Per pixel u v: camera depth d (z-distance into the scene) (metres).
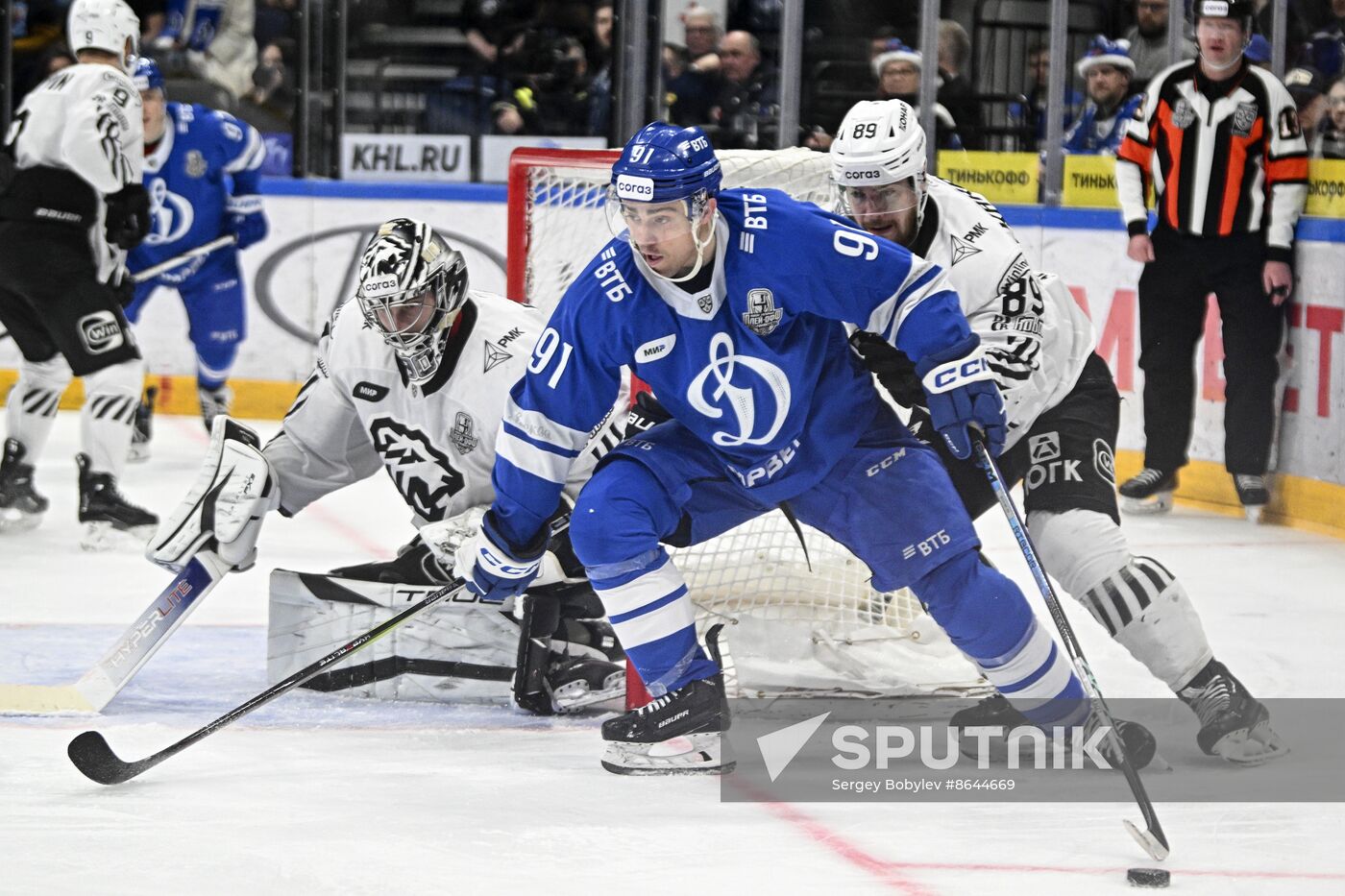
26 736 8.22
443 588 7.84
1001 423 7.17
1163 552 14.48
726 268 6.95
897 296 7.02
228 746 8.09
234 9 21.42
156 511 15.24
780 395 7.15
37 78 21.98
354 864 6.22
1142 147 16.47
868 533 7.42
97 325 13.93
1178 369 16.42
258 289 20.69
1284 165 15.61
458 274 8.45
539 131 21.14
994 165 19.06
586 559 7.34
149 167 17.97
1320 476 15.66
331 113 21.11
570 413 7.30
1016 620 7.42
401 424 8.91
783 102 20.23
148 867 6.16
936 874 6.16
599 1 21.08
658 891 5.94
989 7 19.78
